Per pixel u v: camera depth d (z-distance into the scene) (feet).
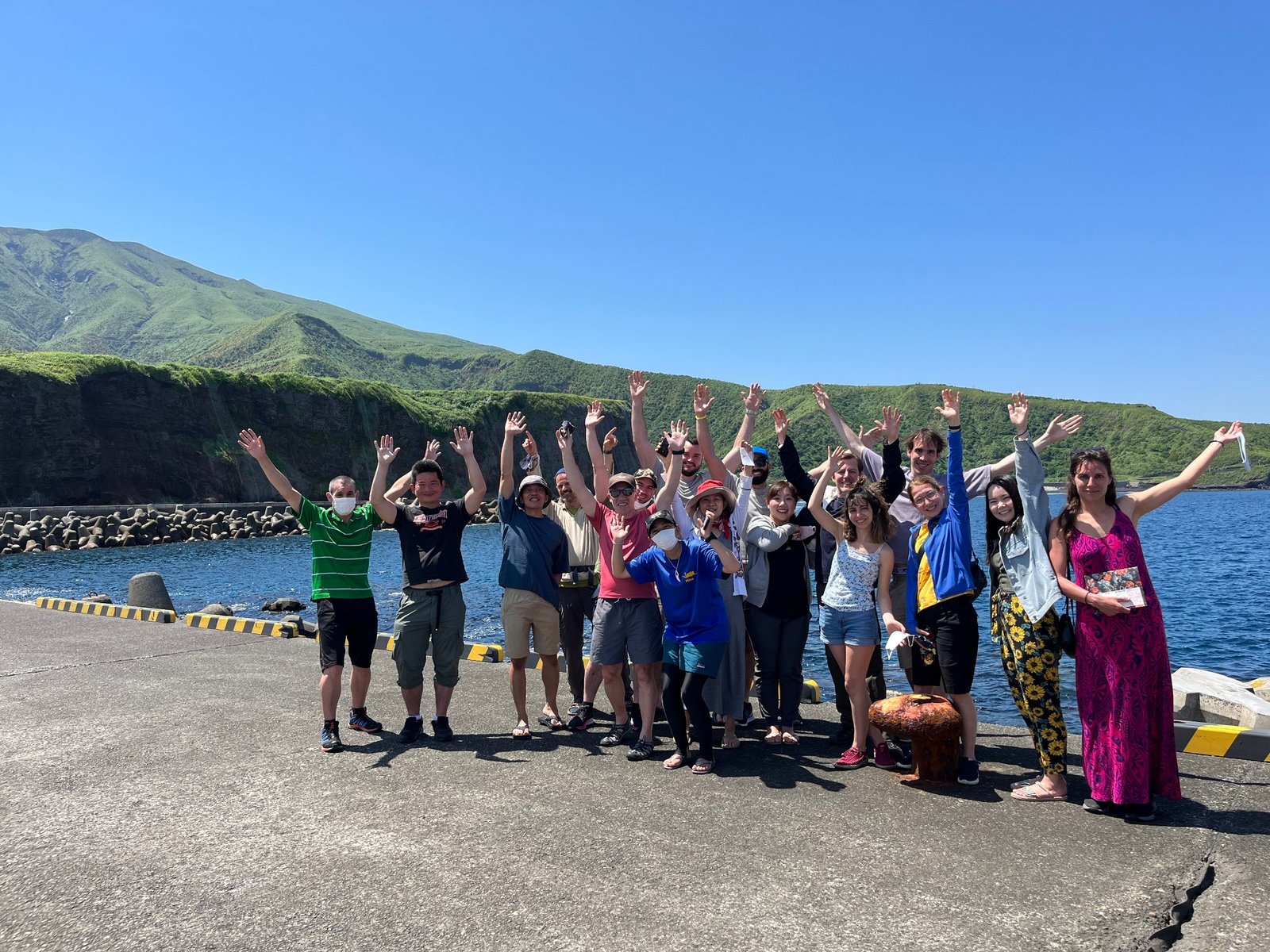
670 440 17.26
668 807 14.11
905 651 16.70
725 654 17.43
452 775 15.88
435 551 18.03
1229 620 57.88
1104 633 13.34
